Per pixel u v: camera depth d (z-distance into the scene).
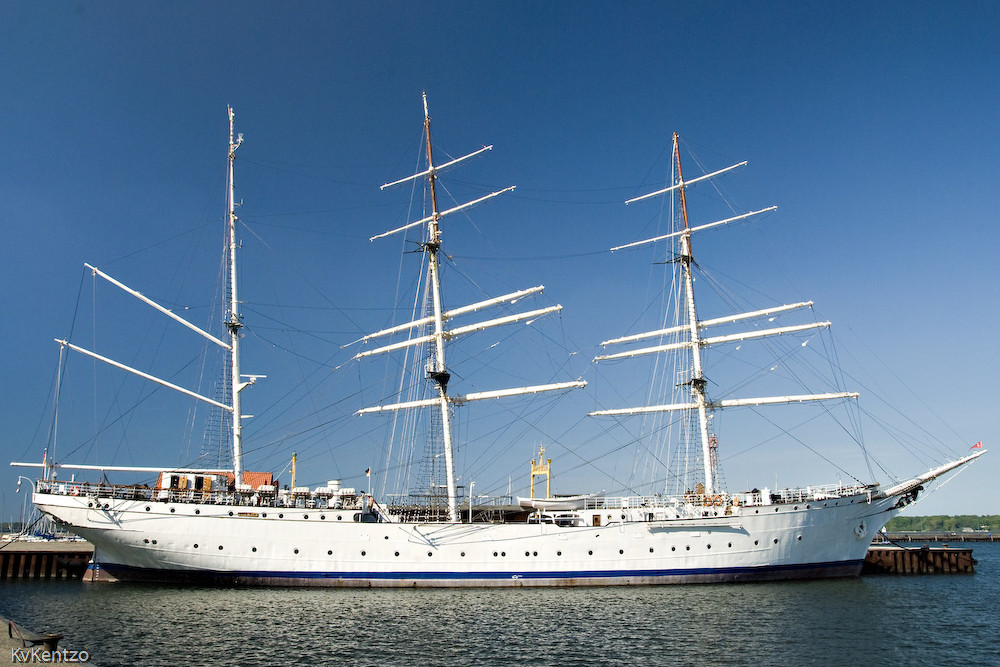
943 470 52.81
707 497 51.12
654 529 47.78
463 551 46.56
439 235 58.41
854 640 33.28
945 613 40.44
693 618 37.41
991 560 86.81
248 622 35.56
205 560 44.91
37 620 35.56
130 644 31.06
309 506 47.53
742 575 48.41
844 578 51.50
